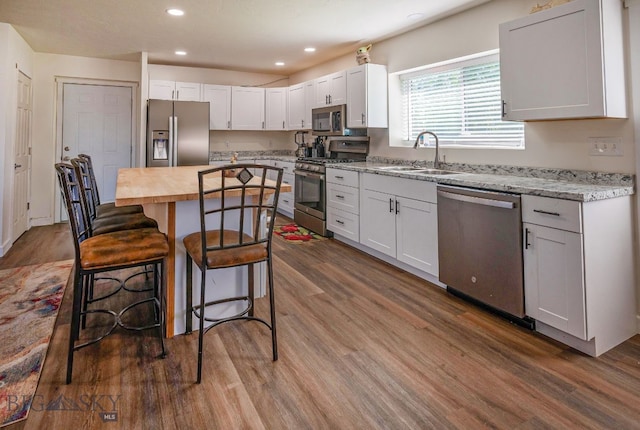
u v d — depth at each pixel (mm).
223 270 2365
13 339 2150
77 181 2107
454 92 3605
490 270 2414
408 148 4043
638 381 1788
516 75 2443
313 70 5832
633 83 2168
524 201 2184
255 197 2457
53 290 2873
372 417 1560
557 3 2312
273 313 1982
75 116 5289
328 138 5367
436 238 2889
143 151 5176
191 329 2264
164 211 2254
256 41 4367
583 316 1951
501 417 1553
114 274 3250
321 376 1841
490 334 2242
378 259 3721
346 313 2531
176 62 5543
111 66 5344
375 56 4438
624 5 2150
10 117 3898
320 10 3365
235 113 5965
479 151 3211
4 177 3783
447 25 3488
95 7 3352
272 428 1497
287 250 4027
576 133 2498
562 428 1489
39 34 4160
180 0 3176
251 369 1895
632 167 2215
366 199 3717
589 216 1944
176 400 1656
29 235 4578
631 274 2193
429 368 1904
